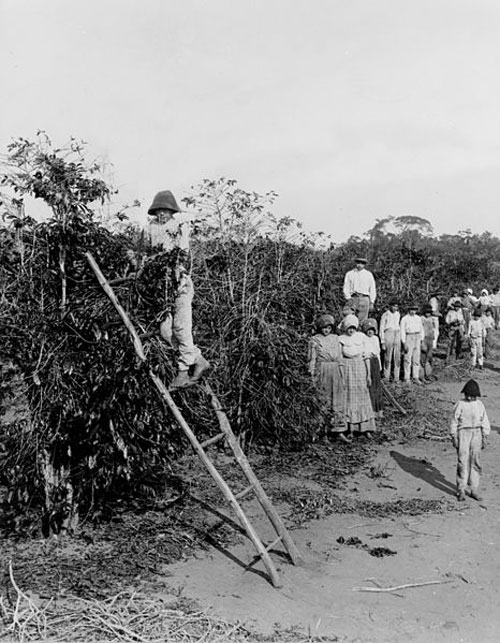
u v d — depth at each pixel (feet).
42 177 20.12
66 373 20.45
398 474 31.83
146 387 20.97
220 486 19.85
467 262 109.29
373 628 17.33
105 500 24.43
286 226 41.11
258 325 32.60
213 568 20.38
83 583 18.52
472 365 64.39
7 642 15.42
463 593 19.65
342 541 23.30
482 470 32.89
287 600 18.62
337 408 36.70
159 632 16.10
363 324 45.85
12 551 20.57
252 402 32.24
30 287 20.76
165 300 19.93
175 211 20.95
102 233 21.43
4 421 22.74
